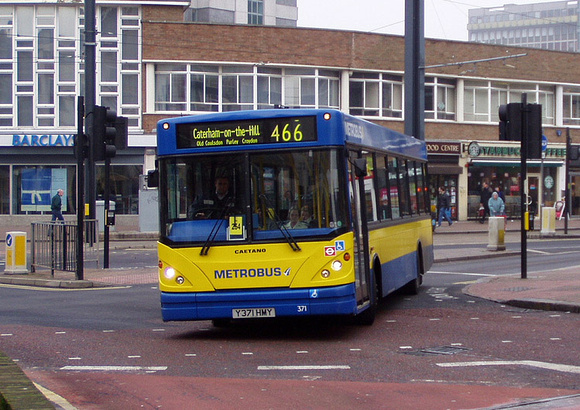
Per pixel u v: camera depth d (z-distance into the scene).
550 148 49.25
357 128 12.17
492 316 13.23
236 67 41.72
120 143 20.91
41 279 19.19
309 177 10.94
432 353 10.09
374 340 11.17
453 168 45.94
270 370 9.07
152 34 40.78
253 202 10.99
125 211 41.06
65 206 41.03
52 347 10.68
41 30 41.47
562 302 13.64
